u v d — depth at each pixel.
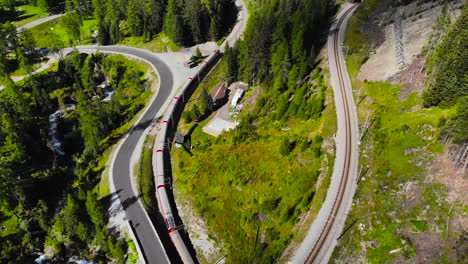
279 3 143.38
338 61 108.38
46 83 148.38
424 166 66.94
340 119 86.56
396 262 57.28
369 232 62.84
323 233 65.56
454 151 64.94
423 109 77.38
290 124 96.12
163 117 117.25
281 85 106.75
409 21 108.50
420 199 62.78
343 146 79.75
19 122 117.44
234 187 85.00
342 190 71.25
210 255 76.56
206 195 86.81
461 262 53.50
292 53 109.75
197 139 108.25
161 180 94.25
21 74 157.00
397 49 99.25
